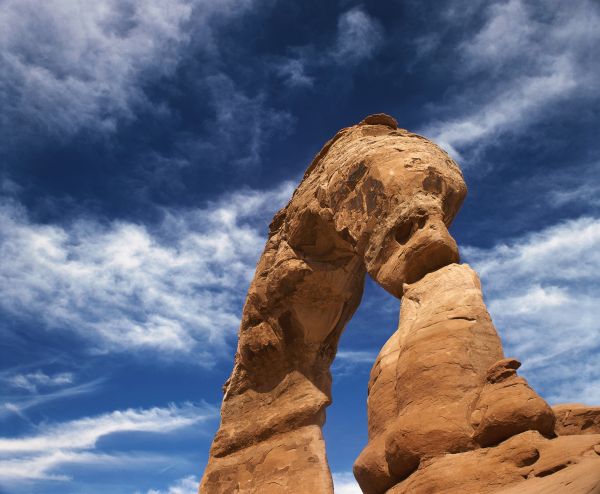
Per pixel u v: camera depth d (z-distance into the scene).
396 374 10.74
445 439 9.18
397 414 10.35
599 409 11.01
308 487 15.24
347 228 14.81
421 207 12.92
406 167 13.88
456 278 11.38
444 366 9.87
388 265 13.08
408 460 9.44
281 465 15.95
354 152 15.59
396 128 17.66
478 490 8.42
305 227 17.30
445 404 9.52
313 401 16.75
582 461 7.86
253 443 17.00
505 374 9.40
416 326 10.86
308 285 17.58
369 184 14.36
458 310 10.57
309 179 17.69
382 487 10.13
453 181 14.00
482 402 9.28
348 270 17.70
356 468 10.79
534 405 8.84
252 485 16.12
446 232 12.45
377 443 10.55
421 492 8.88
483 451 8.84
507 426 8.83
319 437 16.23
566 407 11.28
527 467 8.33
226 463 17.03
